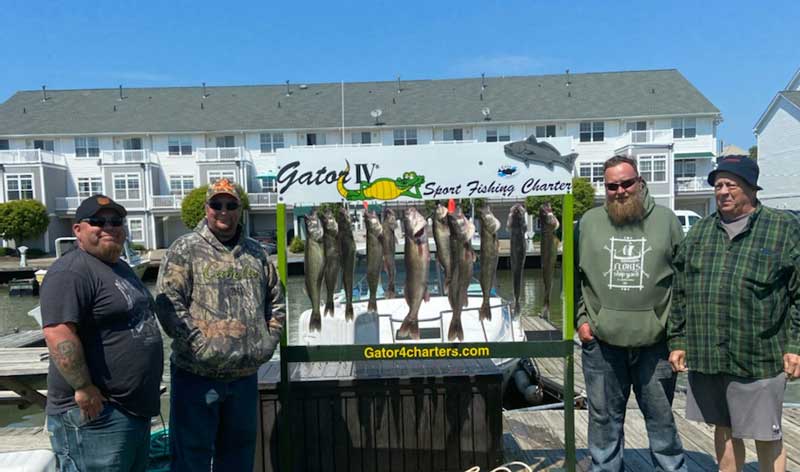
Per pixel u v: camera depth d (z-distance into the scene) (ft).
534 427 14.47
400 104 112.78
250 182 109.81
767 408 8.55
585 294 9.98
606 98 108.37
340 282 13.69
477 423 10.96
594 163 105.29
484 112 106.63
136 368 7.77
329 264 10.74
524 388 19.60
